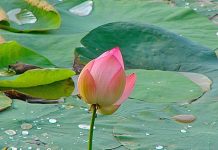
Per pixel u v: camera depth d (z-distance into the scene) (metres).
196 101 2.54
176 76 2.65
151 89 2.58
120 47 2.76
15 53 2.69
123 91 2.12
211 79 2.64
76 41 2.82
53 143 2.37
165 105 2.52
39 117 2.46
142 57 2.74
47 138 2.38
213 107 2.51
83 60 2.70
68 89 2.59
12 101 2.53
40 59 2.70
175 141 2.38
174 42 2.76
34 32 2.88
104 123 2.44
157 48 2.75
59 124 2.44
